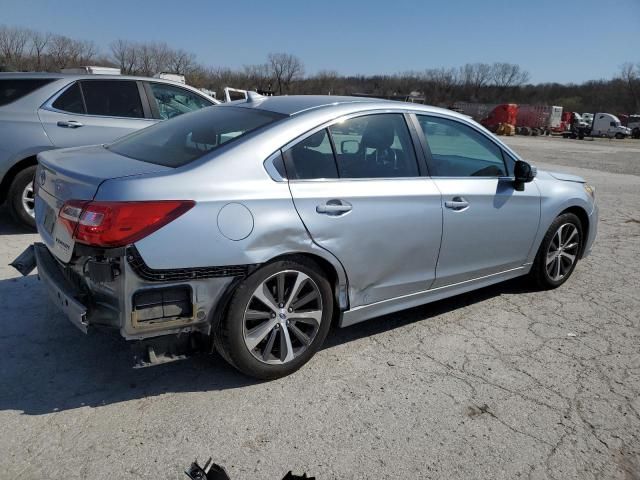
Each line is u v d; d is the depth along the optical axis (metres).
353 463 2.56
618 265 5.93
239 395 3.04
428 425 2.88
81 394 2.99
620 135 54.12
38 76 5.83
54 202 3.01
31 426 2.70
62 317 3.86
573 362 3.64
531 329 4.13
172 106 6.70
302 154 3.17
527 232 4.46
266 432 2.74
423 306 4.48
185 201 2.72
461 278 4.07
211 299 2.84
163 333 2.77
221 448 2.61
